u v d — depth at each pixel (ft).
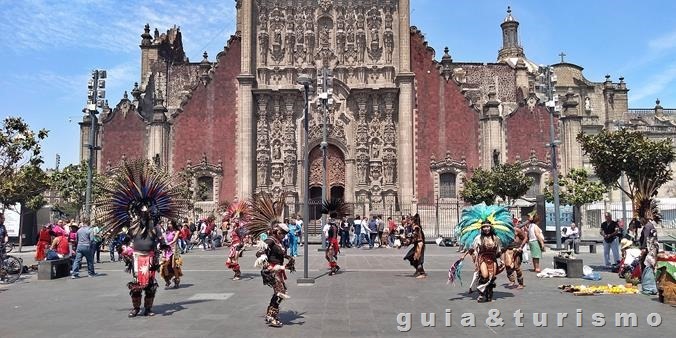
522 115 191.01
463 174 189.47
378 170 193.26
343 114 195.72
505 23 316.60
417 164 190.80
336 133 195.31
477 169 171.32
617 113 294.05
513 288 64.54
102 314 49.01
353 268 89.56
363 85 195.42
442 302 54.34
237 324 43.88
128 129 193.06
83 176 163.02
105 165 191.52
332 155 197.36
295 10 199.72
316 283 69.56
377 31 198.08
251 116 192.75
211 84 195.62
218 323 44.34
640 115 309.22
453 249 135.44
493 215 56.13
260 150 193.26
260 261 43.16
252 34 197.47
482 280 54.19
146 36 235.81
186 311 50.03
